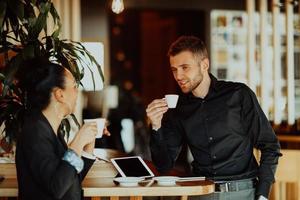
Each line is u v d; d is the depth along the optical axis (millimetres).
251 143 2891
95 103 7383
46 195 2305
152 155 2967
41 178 2242
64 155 2291
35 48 3041
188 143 2941
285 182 4008
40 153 2260
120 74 10680
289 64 6246
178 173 3197
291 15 6234
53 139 2338
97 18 7676
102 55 5836
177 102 2965
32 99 2367
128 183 2650
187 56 2783
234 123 2848
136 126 8609
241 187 2828
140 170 2875
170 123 2984
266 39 6359
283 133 6004
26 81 2396
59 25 3188
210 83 2891
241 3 8344
